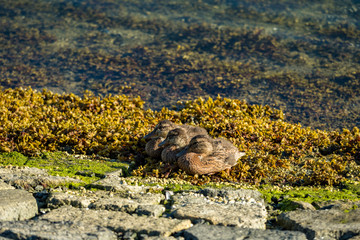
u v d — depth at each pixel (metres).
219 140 12.23
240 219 7.71
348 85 22.00
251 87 21.86
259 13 31.52
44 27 29.34
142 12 31.81
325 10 31.52
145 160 12.99
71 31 28.72
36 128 14.30
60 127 14.42
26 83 22.14
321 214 8.00
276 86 21.95
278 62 24.58
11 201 8.05
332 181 11.45
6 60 24.70
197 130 13.14
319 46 26.45
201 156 11.45
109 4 33.47
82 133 14.20
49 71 23.59
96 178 10.87
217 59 24.89
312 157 13.41
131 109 17.86
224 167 11.70
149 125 15.37
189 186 10.39
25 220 7.54
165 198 9.34
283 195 9.95
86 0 34.38
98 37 27.77
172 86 21.98
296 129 14.92
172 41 27.20
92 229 7.13
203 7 32.78
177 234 7.29
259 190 10.51
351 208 8.53
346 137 14.53
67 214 7.82
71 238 6.69
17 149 13.03
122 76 23.03
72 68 23.95
